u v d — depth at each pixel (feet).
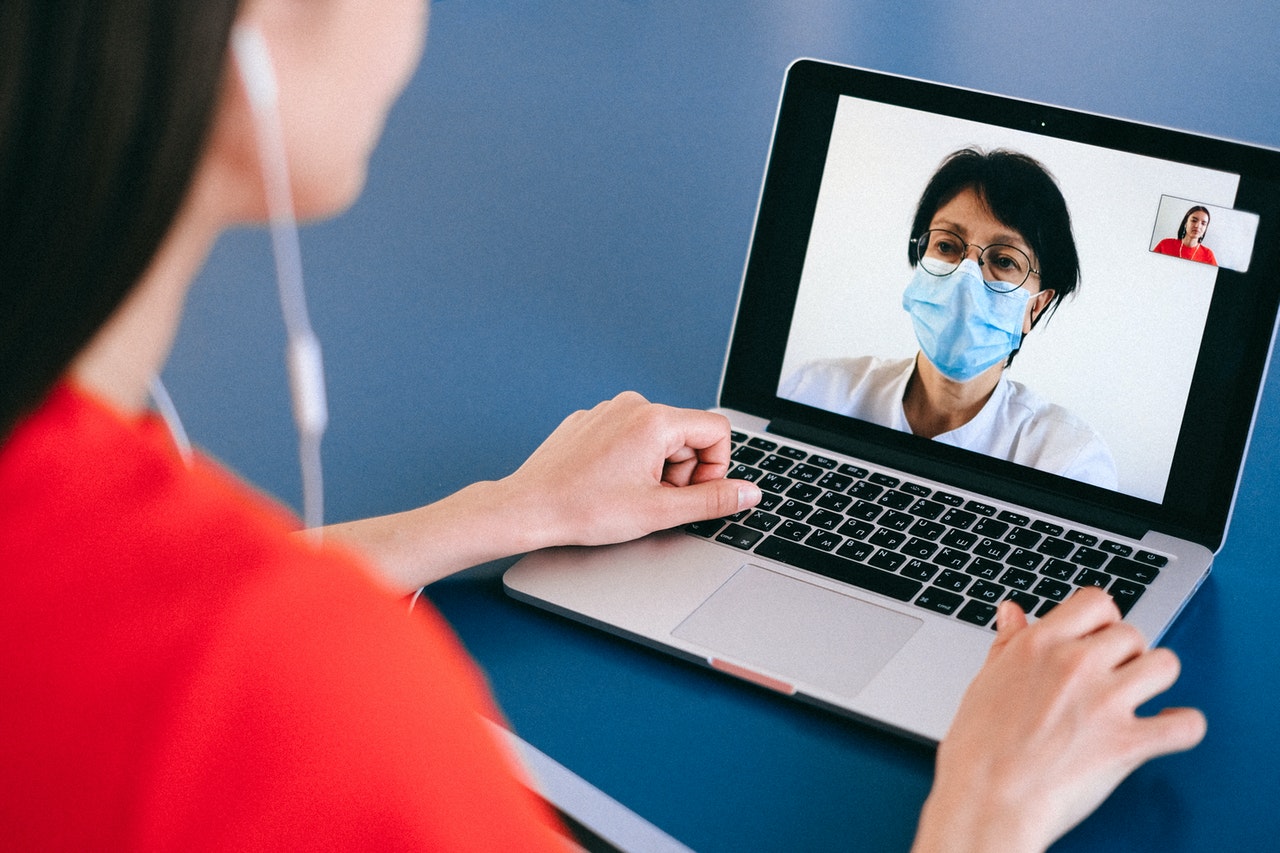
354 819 0.92
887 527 2.62
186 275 1.18
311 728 0.90
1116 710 1.77
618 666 2.27
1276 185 2.45
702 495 2.58
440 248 3.75
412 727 0.95
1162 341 2.57
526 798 1.07
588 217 3.90
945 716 2.07
